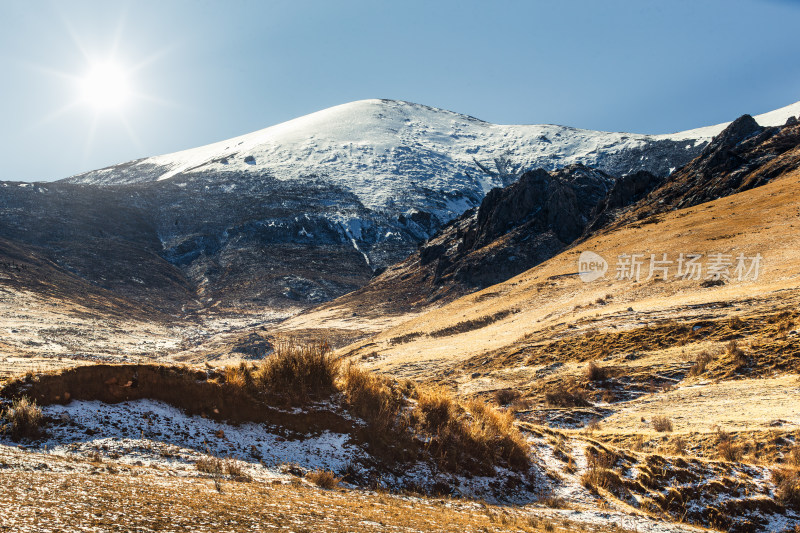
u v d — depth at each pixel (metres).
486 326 69.31
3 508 5.95
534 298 72.06
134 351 100.25
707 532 11.19
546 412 28.94
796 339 29.55
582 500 12.47
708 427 20.14
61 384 10.98
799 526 12.08
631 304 53.81
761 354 29.55
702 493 12.90
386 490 11.09
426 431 13.55
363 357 67.31
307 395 13.44
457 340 64.44
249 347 98.00
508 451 13.81
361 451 12.22
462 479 12.46
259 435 11.94
